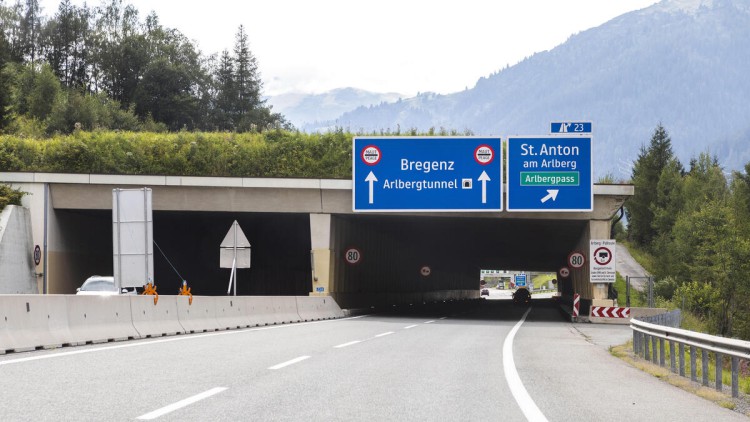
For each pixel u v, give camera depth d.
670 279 68.56
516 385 11.12
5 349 13.75
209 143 55.25
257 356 14.28
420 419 7.93
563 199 37.59
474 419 8.02
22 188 38.88
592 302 39.50
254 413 7.91
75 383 9.77
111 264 47.94
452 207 38.12
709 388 11.92
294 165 54.31
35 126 81.44
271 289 56.41
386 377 11.60
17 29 122.94
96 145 53.69
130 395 8.87
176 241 49.72
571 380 12.23
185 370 11.66
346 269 44.78
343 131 58.03
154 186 39.66
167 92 114.44
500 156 38.12
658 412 9.10
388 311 51.81
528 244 69.75
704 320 66.19
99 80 120.31
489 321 38.16
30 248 38.38
